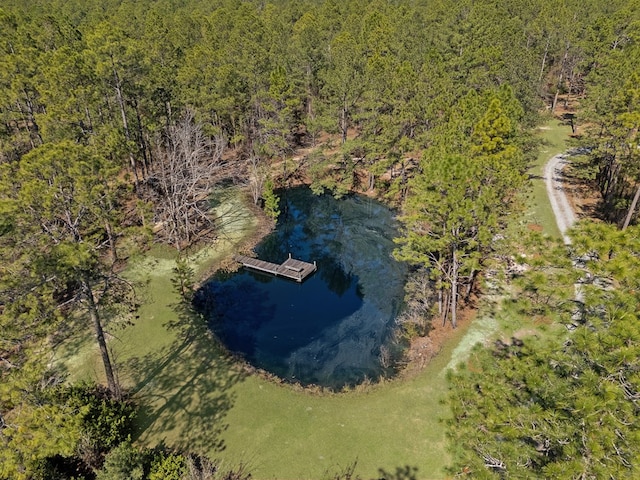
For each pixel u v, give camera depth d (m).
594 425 10.16
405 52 56.66
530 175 44.97
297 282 34.03
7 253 16.23
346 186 48.91
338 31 74.12
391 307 30.66
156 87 39.03
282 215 44.62
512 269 24.33
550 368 11.93
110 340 26.08
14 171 19.42
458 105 36.44
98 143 29.95
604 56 53.91
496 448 11.92
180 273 30.11
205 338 26.89
